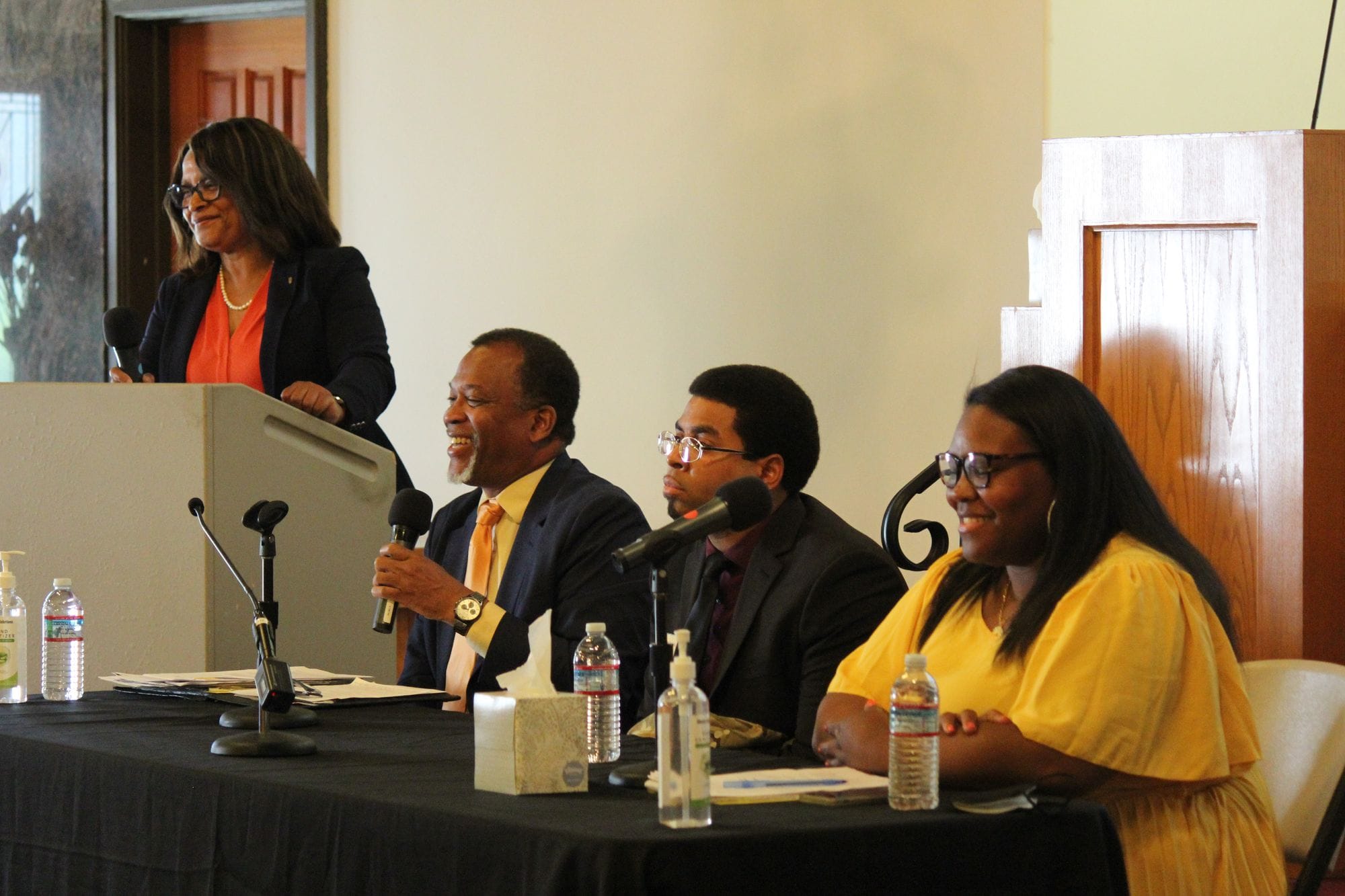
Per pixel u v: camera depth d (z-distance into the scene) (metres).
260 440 4.79
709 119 7.89
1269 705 3.44
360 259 5.49
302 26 9.22
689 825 2.49
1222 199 4.70
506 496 4.57
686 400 7.97
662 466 8.04
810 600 3.79
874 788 2.81
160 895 3.13
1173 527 3.19
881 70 7.48
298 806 2.87
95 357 9.56
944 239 7.35
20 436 4.70
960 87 7.30
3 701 4.15
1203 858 3.02
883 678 3.40
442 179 8.60
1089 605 2.97
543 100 8.32
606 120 8.15
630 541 4.39
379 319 5.46
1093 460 3.10
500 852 2.53
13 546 4.70
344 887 2.78
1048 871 2.67
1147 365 4.88
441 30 8.59
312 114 8.88
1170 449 4.84
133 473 4.68
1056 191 5.05
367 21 8.79
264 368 5.33
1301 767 3.35
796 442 4.01
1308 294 4.55
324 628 4.96
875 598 3.79
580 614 4.28
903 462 7.44
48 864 3.41
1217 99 6.75
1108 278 4.97
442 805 2.68
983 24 7.25
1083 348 4.98
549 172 8.31
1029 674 2.98
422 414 8.67
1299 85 6.58
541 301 8.34
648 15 8.02
